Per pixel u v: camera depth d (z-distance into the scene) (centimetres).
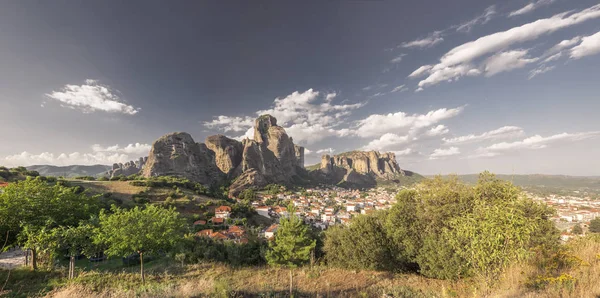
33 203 1831
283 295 1105
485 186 1387
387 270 1683
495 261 848
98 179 9425
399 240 1652
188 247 2242
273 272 1716
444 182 1598
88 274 1588
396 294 1124
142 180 9431
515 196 1002
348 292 1220
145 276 1569
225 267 1855
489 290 895
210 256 2077
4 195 1803
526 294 784
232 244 2267
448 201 1459
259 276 1570
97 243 1538
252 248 2298
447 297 1029
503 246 807
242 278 1539
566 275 771
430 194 1570
